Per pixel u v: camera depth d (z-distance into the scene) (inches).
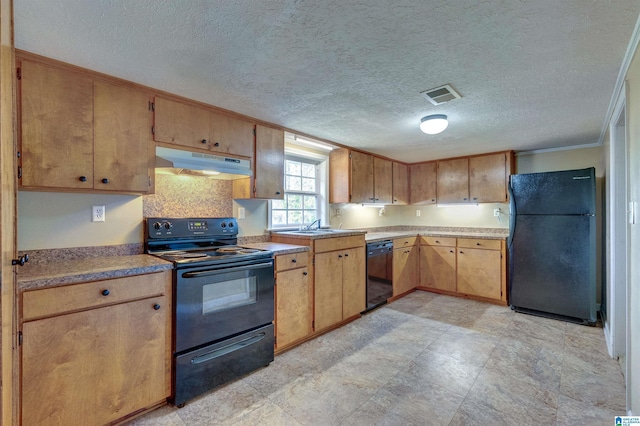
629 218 70.9
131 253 86.3
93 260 75.6
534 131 122.6
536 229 134.3
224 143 96.7
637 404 62.6
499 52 63.6
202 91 82.9
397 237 158.7
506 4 48.6
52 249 74.0
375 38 58.4
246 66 69.4
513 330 117.7
